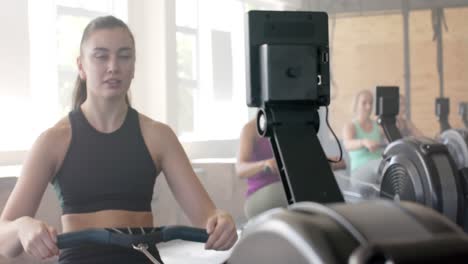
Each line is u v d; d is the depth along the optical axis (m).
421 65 6.15
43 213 4.62
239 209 6.36
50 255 1.56
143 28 7.05
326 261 0.73
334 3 6.29
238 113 8.23
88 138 1.89
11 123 5.57
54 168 1.89
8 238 1.65
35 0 5.92
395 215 0.79
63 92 6.18
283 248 0.78
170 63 7.10
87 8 6.46
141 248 1.55
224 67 8.09
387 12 6.17
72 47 6.29
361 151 4.41
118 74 1.86
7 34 5.48
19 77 5.60
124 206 1.89
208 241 1.64
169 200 5.91
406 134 5.48
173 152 1.96
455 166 2.14
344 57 6.25
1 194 4.36
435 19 6.09
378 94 3.26
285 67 1.35
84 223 1.87
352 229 0.76
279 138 1.32
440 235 0.75
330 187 1.24
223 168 6.51
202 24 7.81
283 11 1.38
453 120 6.12
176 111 7.21
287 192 1.28
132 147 1.92
